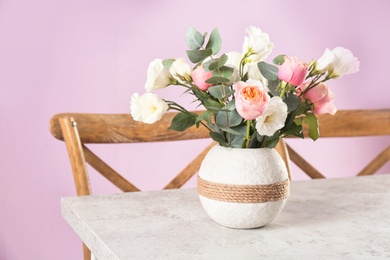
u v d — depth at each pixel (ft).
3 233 7.82
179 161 8.50
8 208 7.80
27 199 7.86
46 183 7.92
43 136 7.86
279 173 3.55
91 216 3.95
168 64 3.70
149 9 8.13
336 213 4.07
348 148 9.47
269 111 3.26
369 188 4.91
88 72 7.95
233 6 8.52
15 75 7.69
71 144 5.04
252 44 3.57
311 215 4.00
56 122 5.29
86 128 5.37
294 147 9.13
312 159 9.25
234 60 3.72
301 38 9.02
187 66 3.57
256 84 3.30
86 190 5.03
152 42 8.18
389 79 9.61
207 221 3.83
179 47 8.32
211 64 3.38
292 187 4.91
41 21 7.73
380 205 4.33
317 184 5.05
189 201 4.40
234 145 3.60
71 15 7.83
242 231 3.61
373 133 6.81
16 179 7.80
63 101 7.89
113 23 8.00
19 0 7.64
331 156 9.37
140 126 5.63
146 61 8.19
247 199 3.50
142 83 8.20
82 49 7.90
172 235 3.53
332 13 9.17
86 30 7.89
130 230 3.63
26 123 7.79
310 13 9.03
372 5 9.39
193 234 3.55
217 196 3.55
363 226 3.75
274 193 3.53
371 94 9.52
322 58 3.51
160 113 3.47
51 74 7.82
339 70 3.57
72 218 4.12
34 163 7.85
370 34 9.43
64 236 8.09
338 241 3.43
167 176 8.45
